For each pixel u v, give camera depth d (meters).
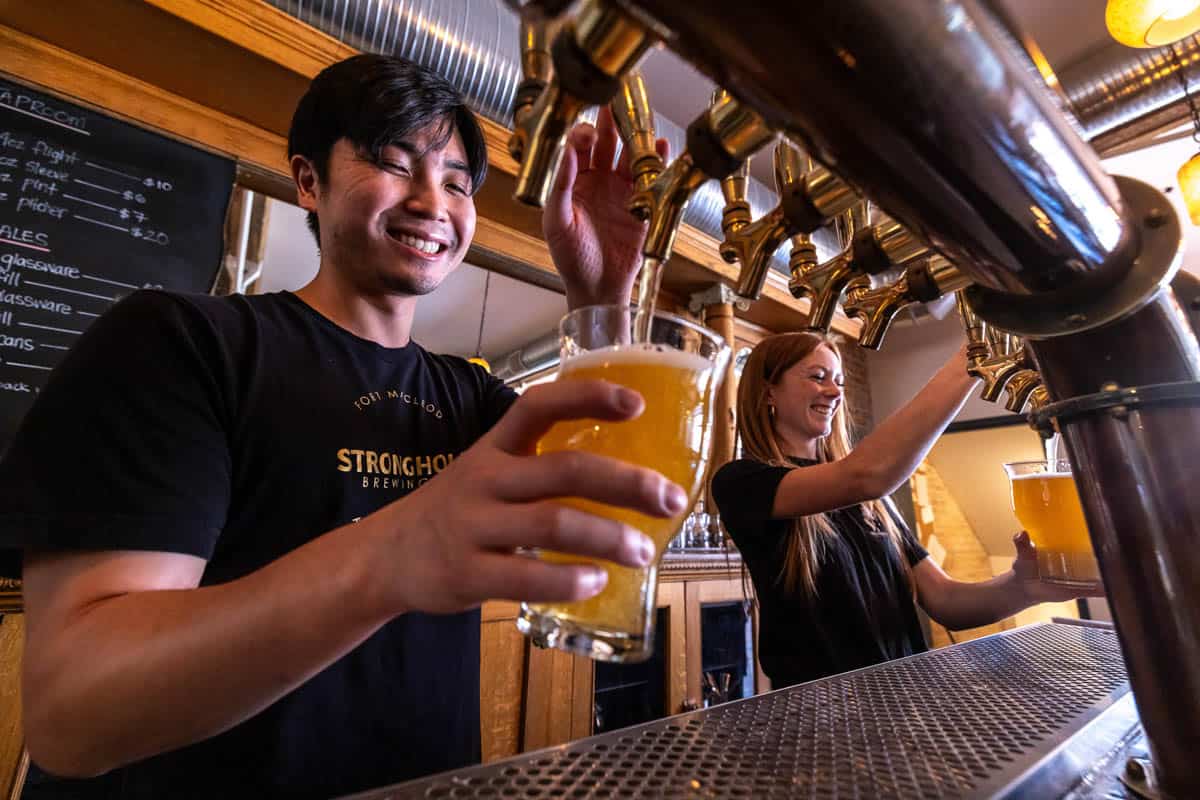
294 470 0.61
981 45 0.19
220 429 0.55
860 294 0.43
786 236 0.32
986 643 0.70
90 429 0.45
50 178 1.16
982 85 0.19
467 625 0.70
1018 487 0.71
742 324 2.80
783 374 1.21
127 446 0.46
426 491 0.28
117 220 1.22
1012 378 0.60
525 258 1.91
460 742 0.64
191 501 0.48
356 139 0.71
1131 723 0.44
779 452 1.17
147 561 0.43
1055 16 1.78
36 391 1.10
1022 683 0.53
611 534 0.23
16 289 1.10
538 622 0.32
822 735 0.41
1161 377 0.36
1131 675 0.37
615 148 0.58
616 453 0.32
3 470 0.43
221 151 1.37
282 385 0.63
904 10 0.17
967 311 0.57
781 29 0.17
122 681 0.30
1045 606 2.96
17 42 1.15
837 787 0.33
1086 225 0.28
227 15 1.17
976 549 3.59
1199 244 2.44
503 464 0.25
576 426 0.34
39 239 1.13
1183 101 1.68
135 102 1.27
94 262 1.18
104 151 1.23
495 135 1.53
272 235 2.46
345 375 0.69
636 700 1.89
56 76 1.19
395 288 0.75
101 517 0.42
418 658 0.63
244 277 2.15
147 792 0.51
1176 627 0.35
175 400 0.51
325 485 0.62
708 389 0.37
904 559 1.23
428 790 0.32
